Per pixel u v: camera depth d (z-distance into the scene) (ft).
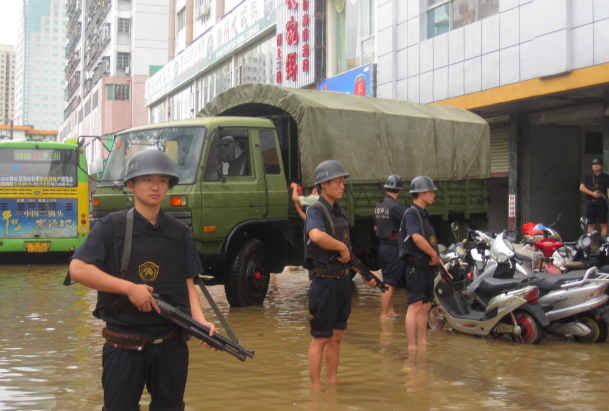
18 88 632.38
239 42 84.02
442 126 33.35
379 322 22.79
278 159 27.86
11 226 44.01
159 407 9.50
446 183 33.47
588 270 19.25
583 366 16.34
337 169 13.99
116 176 26.91
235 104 30.25
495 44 43.62
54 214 44.73
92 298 28.48
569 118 45.14
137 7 153.79
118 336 9.05
